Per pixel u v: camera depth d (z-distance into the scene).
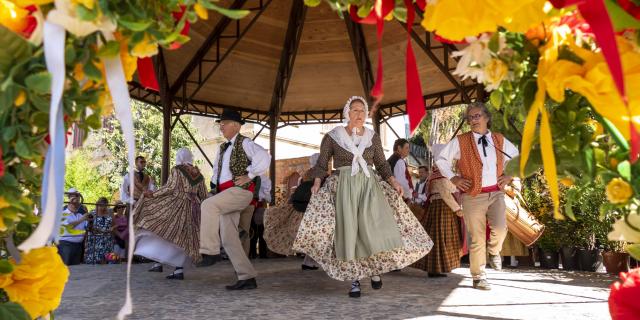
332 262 4.19
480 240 4.77
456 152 4.80
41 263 1.11
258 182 5.00
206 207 4.71
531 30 0.98
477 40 0.99
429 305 3.86
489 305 3.89
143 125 19.31
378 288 4.71
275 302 4.00
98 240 8.77
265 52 9.91
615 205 1.05
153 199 5.41
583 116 1.01
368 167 4.26
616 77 0.74
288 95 11.25
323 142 4.34
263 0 8.77
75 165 16.88
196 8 0.97
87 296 4.36
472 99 9.96
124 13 0.94
